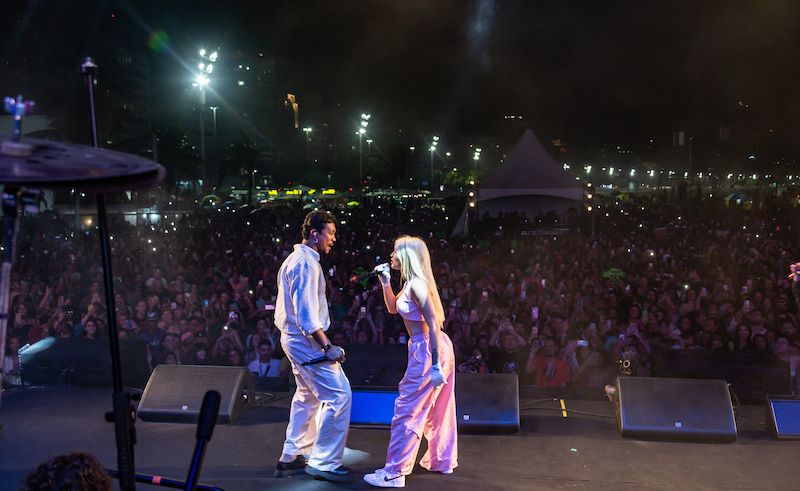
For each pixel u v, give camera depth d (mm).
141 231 21781
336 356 3322
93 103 1385
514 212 24656
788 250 14305
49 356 5262
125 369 5344
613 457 3721
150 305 8562
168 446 3885
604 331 7098
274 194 66500
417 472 3557
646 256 12812
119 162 1032
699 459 3682
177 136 51000
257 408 4637
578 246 15492
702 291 9078
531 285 9953
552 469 3561
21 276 10422
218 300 8945
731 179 70250
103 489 1408
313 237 3484
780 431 3943
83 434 4062
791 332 6879
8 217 940
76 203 23828
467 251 15711
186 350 7008
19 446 3850
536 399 4930
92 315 7492
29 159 959
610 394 4887
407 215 31656
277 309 3561
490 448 3879
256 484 3375
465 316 8086
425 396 3379
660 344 7207
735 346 7172
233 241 18578
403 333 7492
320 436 3422
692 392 4043
